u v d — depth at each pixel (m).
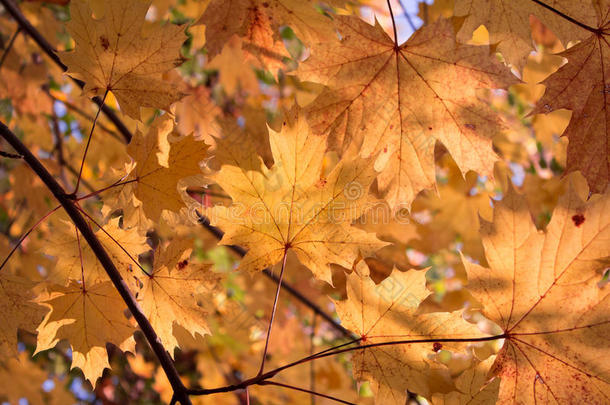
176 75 1.02
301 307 1.14
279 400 1.25
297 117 0.66
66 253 0.72
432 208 1.16
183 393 0.64
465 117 0.71
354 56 0.70
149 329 0.65
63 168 1.14
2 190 1.47
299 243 0.68
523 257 0.64
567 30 0.72
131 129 1.08
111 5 0.69
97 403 1.74
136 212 0.73
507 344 0.66
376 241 0.67
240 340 1.28
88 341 0.70
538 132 1.11
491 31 0.74
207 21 0.73
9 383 1.15
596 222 0.63
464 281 1.18
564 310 0.65
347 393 1.23
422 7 0.95
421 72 0.70
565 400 0.65
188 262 0.71
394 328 0.67
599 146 0.70
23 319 0.73
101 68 0.70
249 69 1.16
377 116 0.71
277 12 0.73
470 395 0.66
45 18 1.16
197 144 0.68
